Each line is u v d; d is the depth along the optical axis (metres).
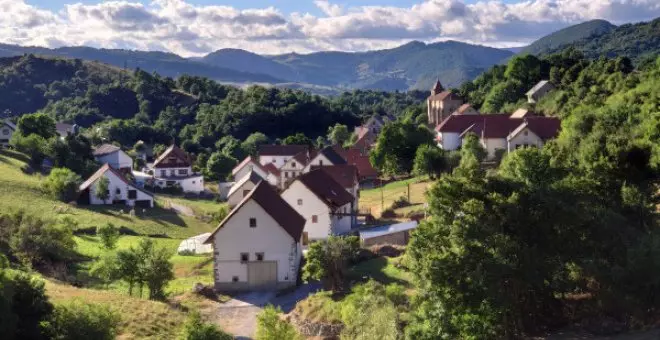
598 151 46.81
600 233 31.58
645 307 30.17
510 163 35.50
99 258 59.75
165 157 124.88
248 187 93.62
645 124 53.72
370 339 33.25
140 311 41.75
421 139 107.19
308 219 66.00
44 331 30.73
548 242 30.08
